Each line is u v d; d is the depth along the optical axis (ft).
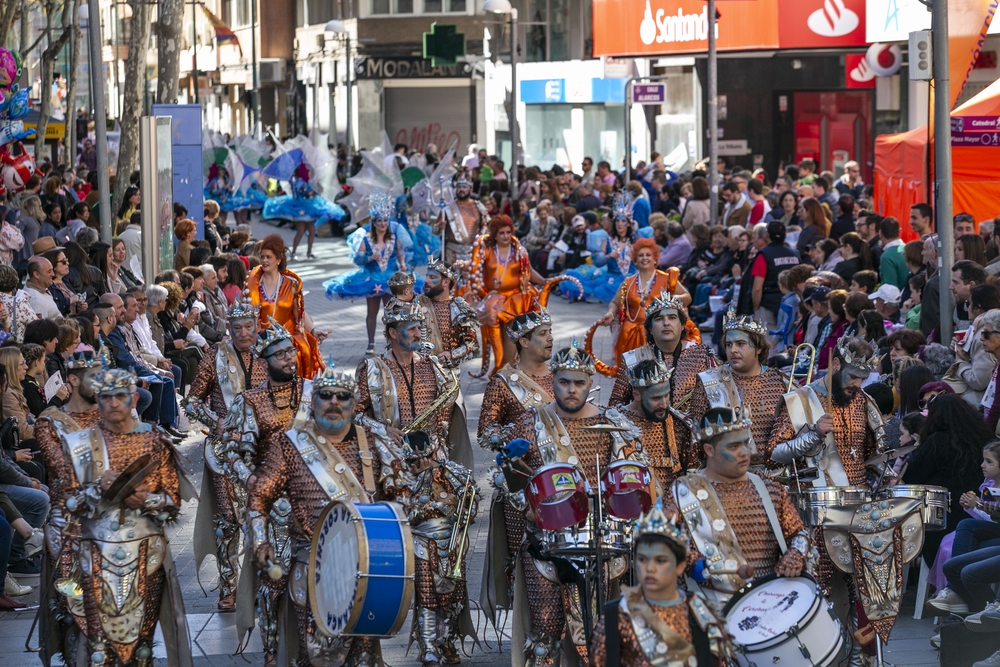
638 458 21.15
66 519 20.42
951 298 35.29
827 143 103.14
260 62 195.93
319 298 77.66
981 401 28.35
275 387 23.99
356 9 166.71
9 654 24.02
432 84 165.17
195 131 65.00
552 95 130.82
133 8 78.43
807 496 21.16
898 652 23.22
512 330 23.66
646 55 96.02
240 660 23.63
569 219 76.13
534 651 20.83
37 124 103.35
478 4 162.61
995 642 21.67
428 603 22.44
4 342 32.76
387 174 89.25
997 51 79.56
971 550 23.81
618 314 39.29
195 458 39.96
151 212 51.47
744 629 17.62
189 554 30.73
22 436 30.68
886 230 46.65
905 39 82.48
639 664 15.64
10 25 97.40
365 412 26.45
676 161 108.88
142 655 20.72
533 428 21.53
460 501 23.34
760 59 103.19
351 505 19.10
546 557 20.61
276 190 113.29
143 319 42.80
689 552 18.85
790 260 50.52
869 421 22.56
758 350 22.95
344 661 20.15
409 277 35.58
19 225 63.36
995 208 48.39
